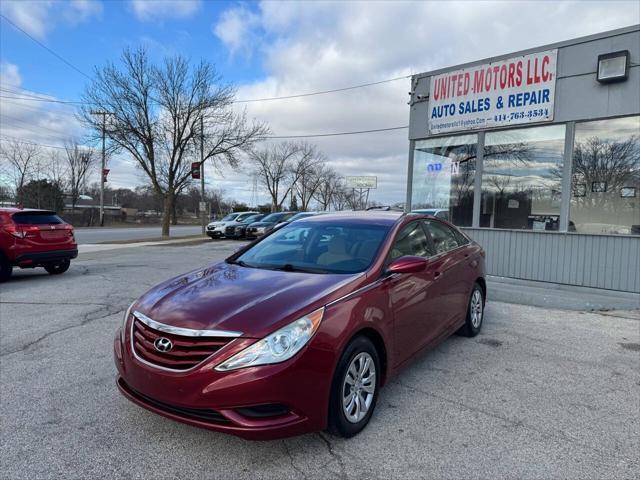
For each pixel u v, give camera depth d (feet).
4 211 30.60
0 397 11.86
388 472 8.60
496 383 12.85
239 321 8.87
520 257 28.02
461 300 15.97
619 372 13.76
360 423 10.00
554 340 17.02
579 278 25.72
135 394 9.56
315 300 9.55
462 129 30.27
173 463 8.88
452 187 32.04
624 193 24.91
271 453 9.23
